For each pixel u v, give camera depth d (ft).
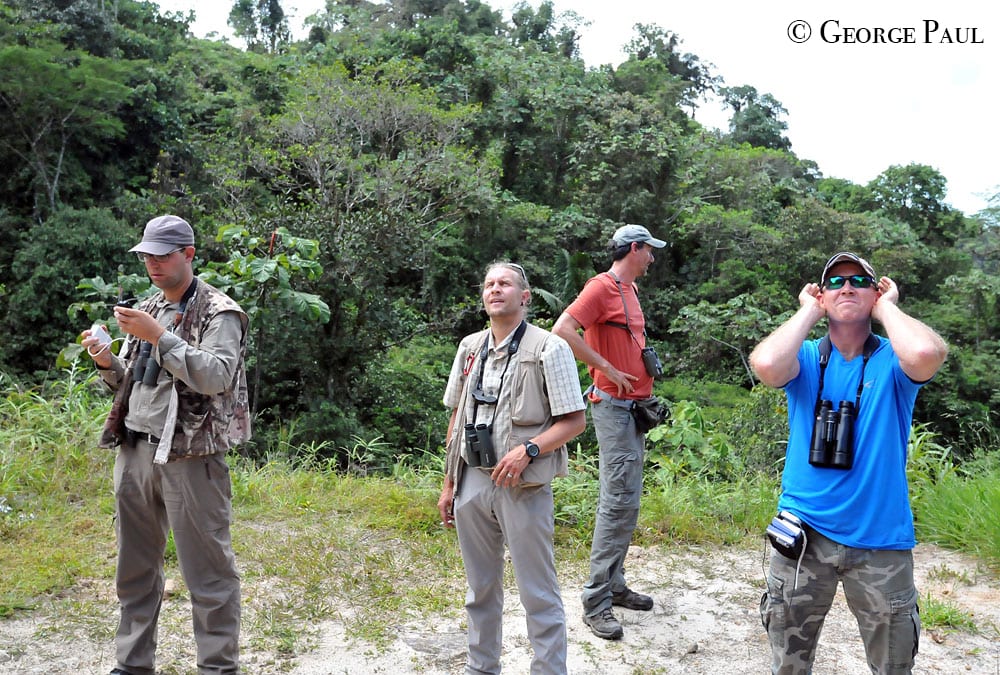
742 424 31.32
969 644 10.53
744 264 84.79
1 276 55.47
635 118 88.69
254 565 12.48
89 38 83.66
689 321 70.74
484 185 67.62
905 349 6.61
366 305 39.19
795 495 7.22
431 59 103.04
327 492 16.61
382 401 41.73
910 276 88.48
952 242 123.24
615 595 11.41
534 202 94.58
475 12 169.78
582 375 28.66
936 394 64.69
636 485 10.69
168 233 8.18
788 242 87.25
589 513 15.23
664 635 10.62
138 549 8.58
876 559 6.88
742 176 104.32
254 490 16.06
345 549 13.25
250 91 96.63
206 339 8.19
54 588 11.13
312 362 38.01
